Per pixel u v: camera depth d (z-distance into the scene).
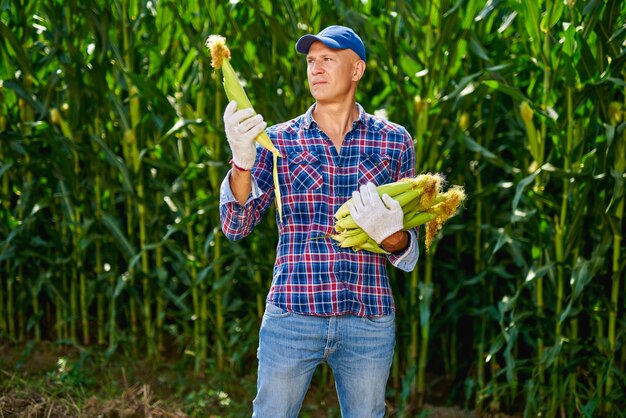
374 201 2.26
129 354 4.81
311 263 2.41
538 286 3.92
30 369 4.65
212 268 4.42
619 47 3.53
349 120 2.54
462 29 3.84
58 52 4.53
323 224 2.44
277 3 4.31
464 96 3.89
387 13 4.14
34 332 5.33
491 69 3.69
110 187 4.71
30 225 4.97
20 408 3.95
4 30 4.38
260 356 2.52
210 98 4.48
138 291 4.98
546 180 3.86
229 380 4.54
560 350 3.70
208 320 4.74
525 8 3.63
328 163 2.46
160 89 4.54
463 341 4.80
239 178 2.34
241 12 4.50
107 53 4.55
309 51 2.49
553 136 3.77
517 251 4.01
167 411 4.04
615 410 3.83
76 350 4.99
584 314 4.08
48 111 4.65
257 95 4.32
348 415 2.57
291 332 2.43
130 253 4.62
